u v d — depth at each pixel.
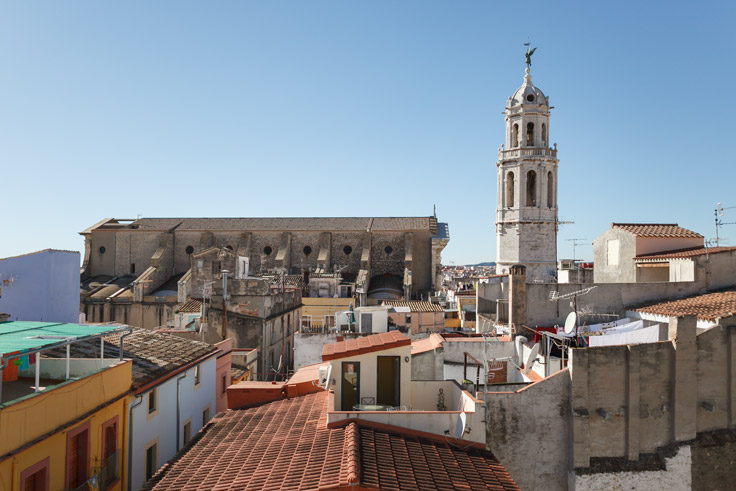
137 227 90.00
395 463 14.55
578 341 25.27
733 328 20.83
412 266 84.00
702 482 20.05
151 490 14.86
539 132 59.09
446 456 15.88
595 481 19.11
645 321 28.39
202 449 17.84
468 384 22.22
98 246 90.38
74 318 29.08
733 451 20.33
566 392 19.58
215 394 30.98
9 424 13.70
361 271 77.50
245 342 45.72
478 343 25.41
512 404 19.47
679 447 20.05
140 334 28.95
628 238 39.91
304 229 85.56
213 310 46.03
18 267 26.53
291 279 72.69
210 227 88.12
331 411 17.75
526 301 29.89
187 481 15.16
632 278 39.22
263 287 47.69
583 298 30.47
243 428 19.53
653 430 20.14
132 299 74.25
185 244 87.69
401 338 20.08
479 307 36.78
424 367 25.05
